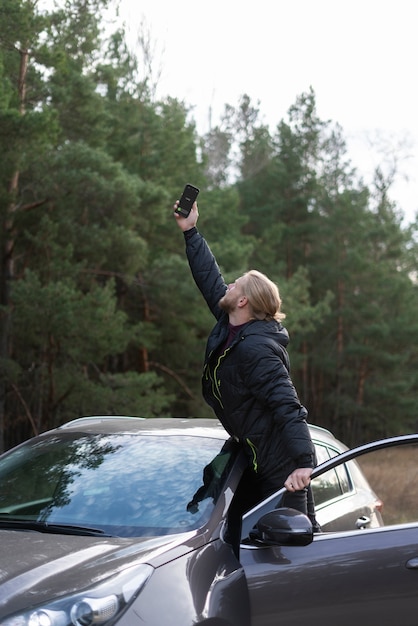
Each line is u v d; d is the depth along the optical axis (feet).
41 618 10.02
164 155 100.17
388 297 145.69
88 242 76.74
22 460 15.02
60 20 79.00
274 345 13.83
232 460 14.08
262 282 14.20
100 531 12.65
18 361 83.46
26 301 68.39
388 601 12.53
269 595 12.16
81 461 14.47
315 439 17.66
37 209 76.38
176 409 107.34
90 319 69.67
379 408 147.02
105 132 80.59
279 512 12.19
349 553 12.64
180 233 94.58
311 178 152.15
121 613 10.34
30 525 12.98
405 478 13.55
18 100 68.44
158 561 11.24
